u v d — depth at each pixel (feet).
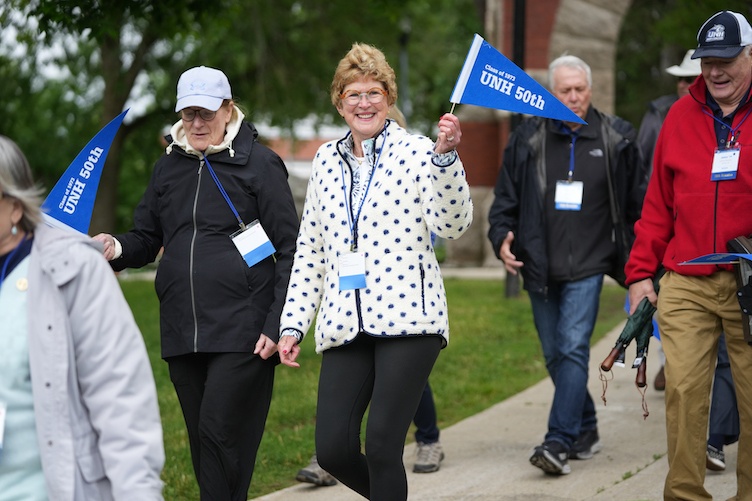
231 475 17.37
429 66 110.52
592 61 68.69
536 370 35.19
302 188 85.97
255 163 17.74
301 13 80.43
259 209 17.69
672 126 18.12
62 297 10.93
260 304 17.46
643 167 22.70
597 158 22.48
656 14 102.83
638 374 18.17
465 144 75.87
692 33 43.09
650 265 18.56
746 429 17.88
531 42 68.95
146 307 50.83
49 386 10.78
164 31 38.27
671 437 17.49
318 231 16.79
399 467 15.48
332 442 15.61
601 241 22.48
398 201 15.85
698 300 17.66
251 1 71.15
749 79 17.21
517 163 22.89
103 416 10.85
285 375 33.73
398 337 15.69
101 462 10.99
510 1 70.03
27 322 10.89
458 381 33.37
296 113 82.99
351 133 16.58
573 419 22.03
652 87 112.37
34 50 66.80
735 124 17.33
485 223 75.77
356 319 15.72
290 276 17.31
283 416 28.17
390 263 15.76
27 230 11.25
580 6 68.44
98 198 79.71
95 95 82.53
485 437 26.07
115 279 11.35
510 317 45.50
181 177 17.79
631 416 27.53
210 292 17.30
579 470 22.59
